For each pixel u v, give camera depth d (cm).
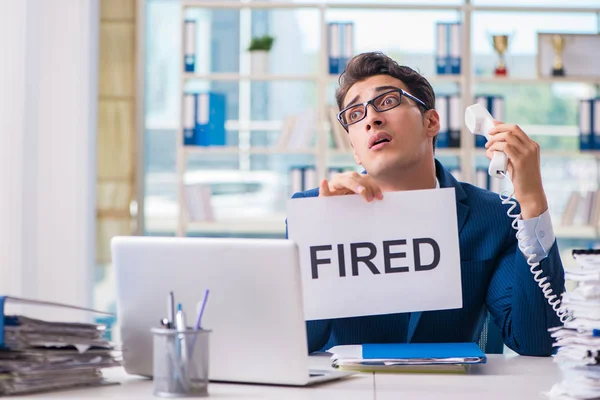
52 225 438
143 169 491
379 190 150
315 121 455
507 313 173
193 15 498
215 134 459
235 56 499
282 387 123
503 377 134
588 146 457
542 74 458
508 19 486
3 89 393
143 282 127
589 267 116
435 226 149
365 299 149
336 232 150
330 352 164
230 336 123
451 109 447
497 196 187
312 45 498
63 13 443
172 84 500
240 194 492
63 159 442
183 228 456
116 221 480
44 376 116
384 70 178
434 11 482
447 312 178
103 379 127
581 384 114
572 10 471
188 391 112
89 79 450
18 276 398
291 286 119
